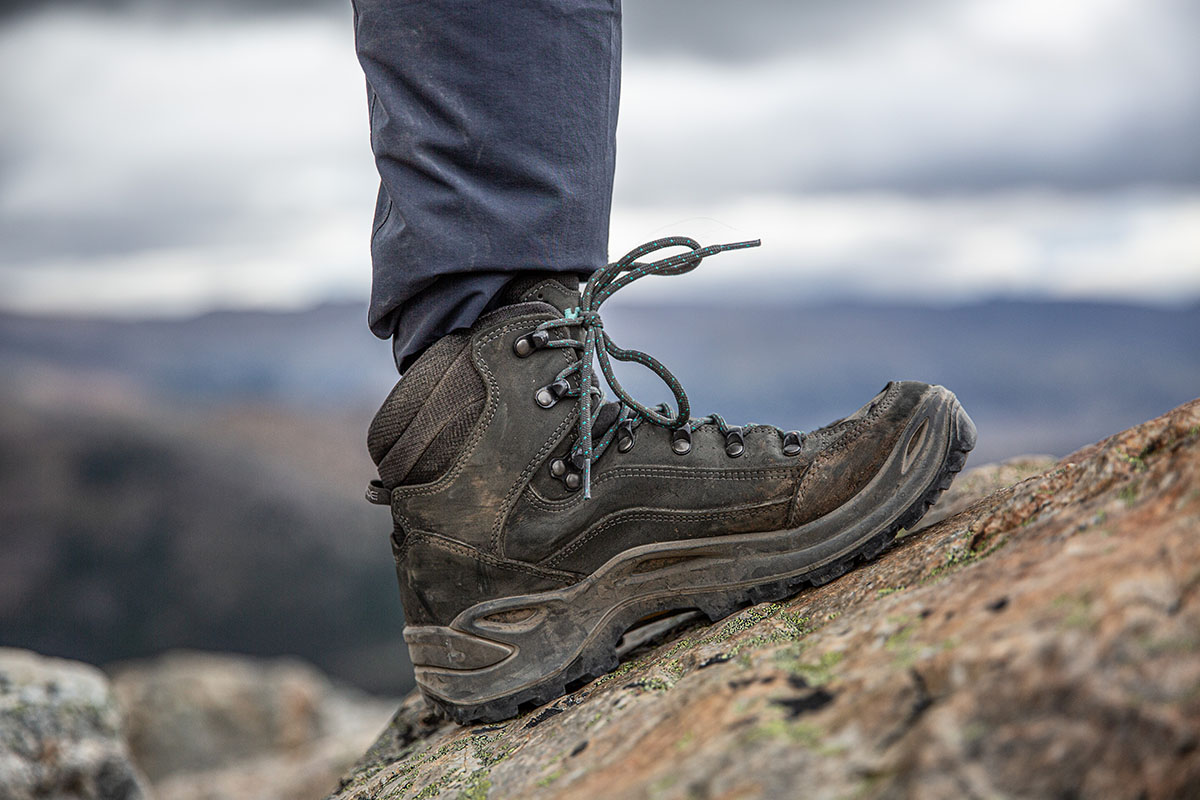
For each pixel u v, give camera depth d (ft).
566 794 3.40
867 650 3.38
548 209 4.56
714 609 4.90
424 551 4.85
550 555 4.83
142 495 111.34
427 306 4.72
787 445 4.88
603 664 4.86
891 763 2.77
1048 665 2.75
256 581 98.07
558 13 4.51
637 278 4.91
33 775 10.51
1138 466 3.70
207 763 24.66
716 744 3.08
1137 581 2.84
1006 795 2.60
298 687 26.43
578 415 4.78
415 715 6.14
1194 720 2.54
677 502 4.85
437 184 4.54
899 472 4.82
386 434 4.85
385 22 4.55
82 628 94.73
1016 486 4.91
